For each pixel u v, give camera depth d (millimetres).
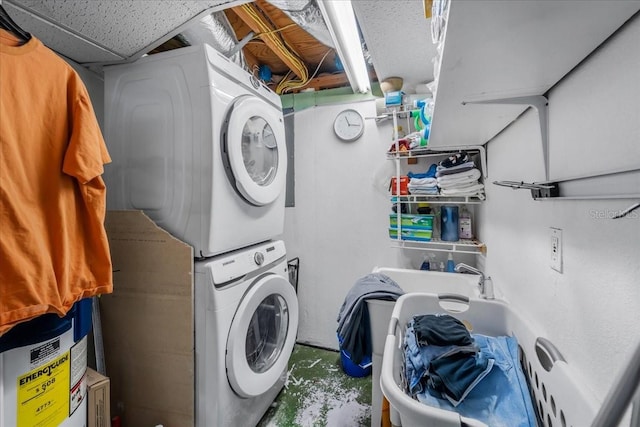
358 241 2262
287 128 2391
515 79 771
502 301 1188
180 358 1215
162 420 1245
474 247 1816
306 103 2346
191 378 1201
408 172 2135
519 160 1133
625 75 549
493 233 1518
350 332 1298
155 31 1179
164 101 1250
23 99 791
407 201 1951
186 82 1211
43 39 1203
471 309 1209
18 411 829
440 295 1253
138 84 1299
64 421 953
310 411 1621
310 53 2127
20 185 771
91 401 1120
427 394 801
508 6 476
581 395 615
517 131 1153
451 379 797
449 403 776
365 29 1401
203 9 1079
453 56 644
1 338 785
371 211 2229
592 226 663
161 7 1054
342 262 2303
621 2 467
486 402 780
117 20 1106
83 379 1062
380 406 1328
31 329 849
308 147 2354
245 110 1317
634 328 536
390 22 1348
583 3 472
